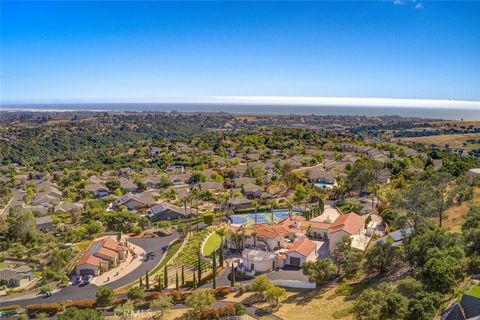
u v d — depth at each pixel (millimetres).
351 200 150500
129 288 100625
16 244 140500
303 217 138750
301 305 78562
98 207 179125
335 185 191375
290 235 118125
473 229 78812
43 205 192750
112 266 119875
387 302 60000
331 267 87188
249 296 86000
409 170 193125
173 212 166250
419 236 81375
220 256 104938
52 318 87562
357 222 114500
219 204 175750
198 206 177125
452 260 68062
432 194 98250
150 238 145500
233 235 116688
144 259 125875
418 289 63781
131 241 142875
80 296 100500
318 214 140750
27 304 96500
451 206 105125
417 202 96375
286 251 105062
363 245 101375
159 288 94125
